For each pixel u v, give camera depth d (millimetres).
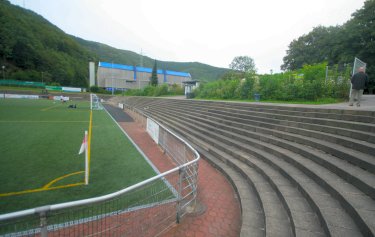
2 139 10227
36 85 64812
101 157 7988
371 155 4246
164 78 87500
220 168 6531
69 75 86312
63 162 7238
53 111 23984
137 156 8234
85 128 14227
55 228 3207
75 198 4824
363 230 2600
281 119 8391
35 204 4500
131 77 82688
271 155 6172
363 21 27344
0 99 39344
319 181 4051
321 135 5887
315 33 41781
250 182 5160
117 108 35750
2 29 73438
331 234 2637
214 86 26844
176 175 5938
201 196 4910
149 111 23547
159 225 3719
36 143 9664
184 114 15336
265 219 3496
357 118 5938
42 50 87375
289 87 15789
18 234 2967
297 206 3574
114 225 3484
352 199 3139
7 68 72750
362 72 8969
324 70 15711
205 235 3533
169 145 8234
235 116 10820
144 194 4672
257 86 19094
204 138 9461
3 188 5211
